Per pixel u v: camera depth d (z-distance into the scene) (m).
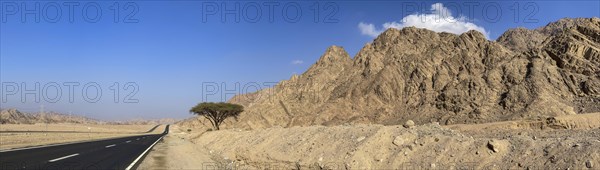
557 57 73.38
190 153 27.03
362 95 89.12
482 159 10.63
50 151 24.30
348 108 87.06
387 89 87.44
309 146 16.00
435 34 101.62
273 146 18.84
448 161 11.10
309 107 95.12
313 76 103.75
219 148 29.83
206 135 43.69
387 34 106.12
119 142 39.66
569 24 143.50
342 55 110.56
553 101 64.19
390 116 81.44
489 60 83.31
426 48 97.31
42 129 83.81
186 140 51.22
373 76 92.56
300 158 15.37
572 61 70.94
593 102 61.88
